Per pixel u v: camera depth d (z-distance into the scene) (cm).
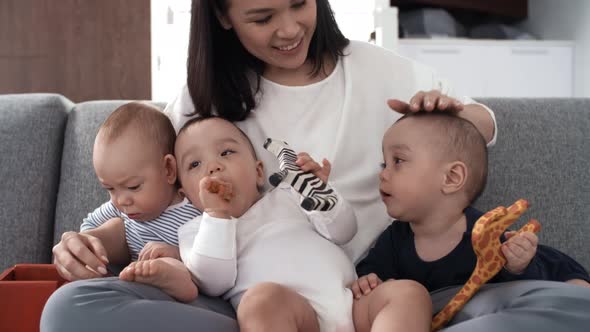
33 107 188
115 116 142
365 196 155
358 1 359
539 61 420
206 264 122
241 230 133
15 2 300
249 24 143
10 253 176
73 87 302
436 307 122
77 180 182
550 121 181
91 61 303
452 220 133
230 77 156
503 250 115
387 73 161
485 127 151
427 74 164
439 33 432
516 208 113
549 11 447
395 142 136
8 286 136
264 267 126
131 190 138
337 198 132
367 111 158
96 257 125
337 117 157
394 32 346
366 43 165
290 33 141
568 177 177
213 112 158
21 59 301
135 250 144
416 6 455
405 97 161
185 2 341
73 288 107
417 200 133
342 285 125
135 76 304
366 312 121
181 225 138
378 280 126
